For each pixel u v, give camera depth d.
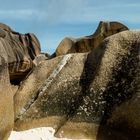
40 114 19.41
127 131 17.59
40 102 19.83
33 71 21.41
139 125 17.23
